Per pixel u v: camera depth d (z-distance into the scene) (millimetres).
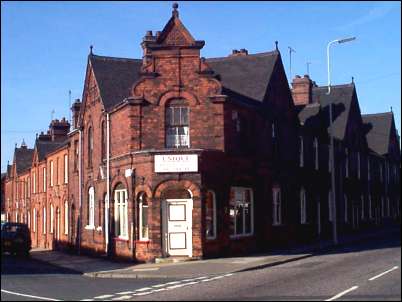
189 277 19719
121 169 27094
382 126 60156
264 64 31938
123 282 18703
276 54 32250
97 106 31047
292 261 24109
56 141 49625
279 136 32062
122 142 27000
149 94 25672
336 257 24688
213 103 25734
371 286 14945
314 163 37906
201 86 25750
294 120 34094
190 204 24875
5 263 28469
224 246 25844
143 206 25719
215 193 25766
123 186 27141
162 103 25609
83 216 33562
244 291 14992
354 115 48312
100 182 30312
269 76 31078
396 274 17391
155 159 24828
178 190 25031
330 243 33531
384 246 30781
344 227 43469
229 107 26453
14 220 59719
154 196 24812
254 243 28328
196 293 15094
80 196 33875
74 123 38000
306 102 41750
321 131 39281
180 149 24844
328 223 39781
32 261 30016
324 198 39531
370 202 52000
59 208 40250
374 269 18953
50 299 14609
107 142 28828
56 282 18875
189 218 24875
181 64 25797
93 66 31703
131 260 25750
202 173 24922
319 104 40188
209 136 25656
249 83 30891
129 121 25797
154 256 24609
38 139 50188
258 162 29125
